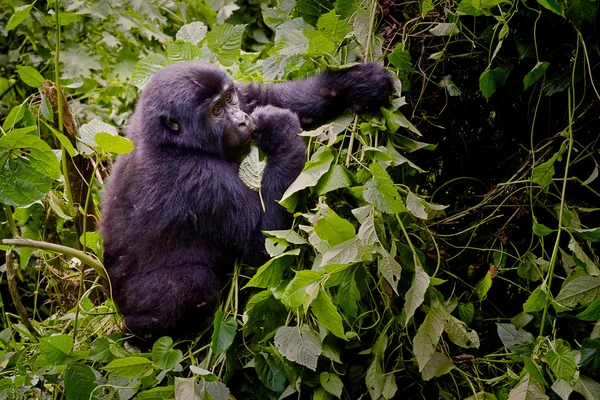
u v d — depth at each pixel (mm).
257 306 3287
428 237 3512
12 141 3422
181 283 3742
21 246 3850
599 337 3107
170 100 3850
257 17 7438
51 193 4215
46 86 4164
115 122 7191
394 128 3477
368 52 3709
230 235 3787
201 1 7465
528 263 3451
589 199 3555
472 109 3809
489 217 3480
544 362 3133
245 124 3863
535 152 3520
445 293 3654
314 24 4121
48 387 3852
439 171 3895
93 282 4125
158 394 3168
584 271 3219
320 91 3727
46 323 4332
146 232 3832
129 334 3850
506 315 3709
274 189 3646
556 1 3133
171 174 3838
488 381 3246
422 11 3555
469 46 3707
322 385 3205
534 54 3480
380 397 3299
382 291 3291
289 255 3295
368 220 3104
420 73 3730
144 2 6711
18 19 3758
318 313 3045
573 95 3322
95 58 6578
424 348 3131
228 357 3342
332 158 3312
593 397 3018
